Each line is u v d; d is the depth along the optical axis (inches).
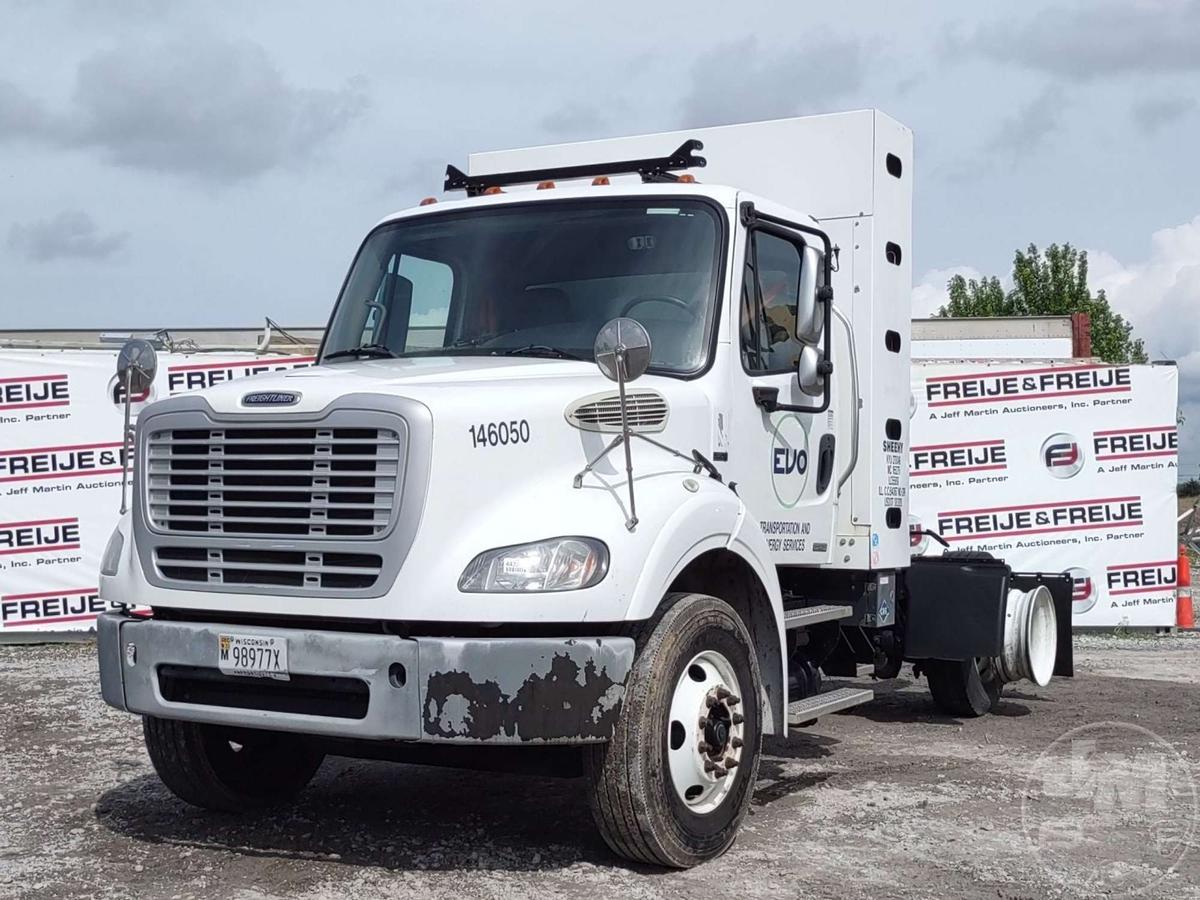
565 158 327.0
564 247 254.2
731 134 319.6
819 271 259.8
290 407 201.2
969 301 2084.2
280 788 250.4
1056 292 2009.1
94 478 523.5
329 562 196.9
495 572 189.6
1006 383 603.2
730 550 219.6
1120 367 599.5
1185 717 377.4
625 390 214.4
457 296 256.8
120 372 224.1
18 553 519.8
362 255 277.1
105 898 194.1
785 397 263.0
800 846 225.1
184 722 230.4
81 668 451.8
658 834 201.2
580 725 190.9
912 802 260.5
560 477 204.8
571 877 204.2
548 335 245.6
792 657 294.5
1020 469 602.5
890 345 315.6
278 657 195.3
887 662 368.2
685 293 244.7
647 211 253.3
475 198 270.8
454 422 195.0
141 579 213.0
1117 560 598.9
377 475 193.5
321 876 204.8
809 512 274.2
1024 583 385.4
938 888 201.0
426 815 245.4
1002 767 299.3
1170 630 600.1
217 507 207.0
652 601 196.1
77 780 276.8
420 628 192.2
